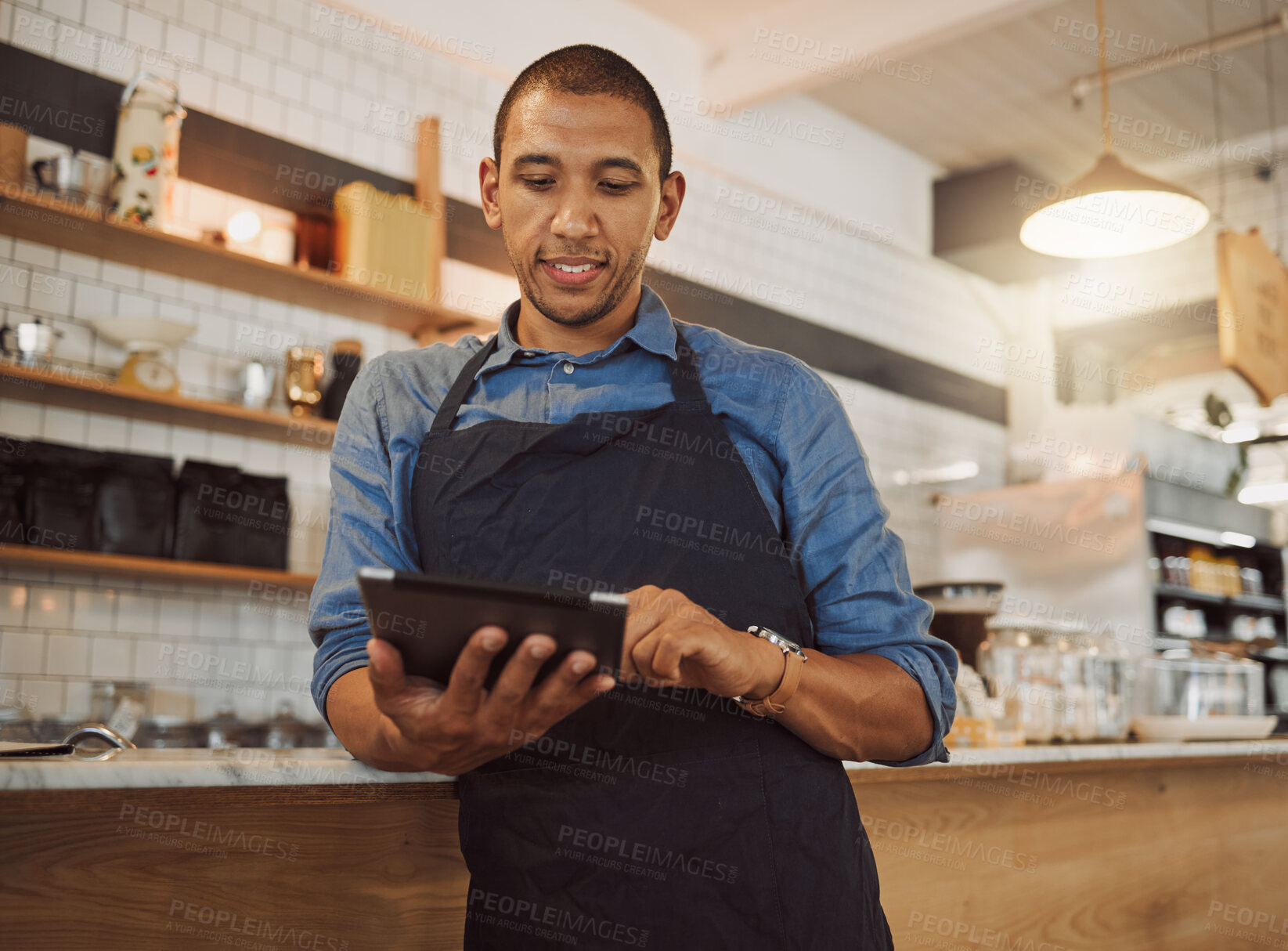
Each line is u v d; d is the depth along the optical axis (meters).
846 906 1.05
